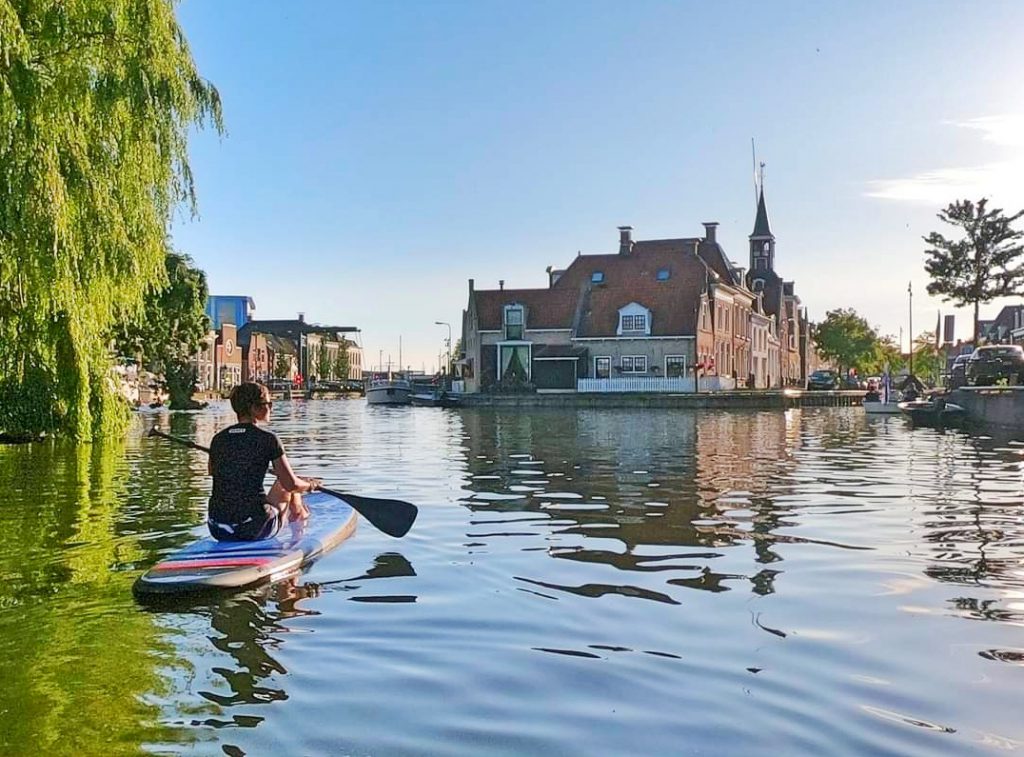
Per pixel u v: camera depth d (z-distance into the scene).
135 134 14.55
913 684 4.66
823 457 18.39
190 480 13.86
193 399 55.50
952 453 19.45
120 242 14.35
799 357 95.19
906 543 8.40
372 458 18.53
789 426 31.89
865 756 3.82
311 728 4.14
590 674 4.85
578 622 5.81
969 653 5.15
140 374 50.62
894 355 117.44
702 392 55.28
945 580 6.89
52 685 4.68
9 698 4.50
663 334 58.78
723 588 6.67
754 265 84.25
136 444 21.11
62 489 12.77
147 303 44.75
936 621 5.78
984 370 36.38
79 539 8.80
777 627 5.68
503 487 13.05
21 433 20.34
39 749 3.90
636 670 4.90
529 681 4.75
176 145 15.32
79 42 13.40
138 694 4.56
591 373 60.16
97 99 13.52
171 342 52.06
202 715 4.29
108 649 5.28
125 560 7.79
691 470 15.59
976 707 4.35
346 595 6.50
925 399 42.00
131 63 13.74
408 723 4.20
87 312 17.17
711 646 5.30
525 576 7.09
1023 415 26.92
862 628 5.63
